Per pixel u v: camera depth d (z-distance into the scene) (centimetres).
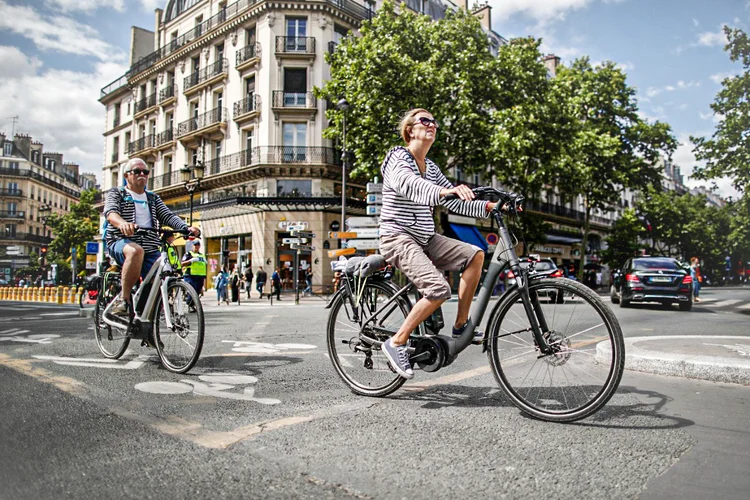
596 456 220
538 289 287
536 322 287
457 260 310
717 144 1781
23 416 273
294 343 599
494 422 268
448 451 224
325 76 2909
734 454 223
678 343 510
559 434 249
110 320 457
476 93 2142
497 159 2092
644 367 422
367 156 2133
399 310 330
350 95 2130
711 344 501
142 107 3853
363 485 188
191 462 209
